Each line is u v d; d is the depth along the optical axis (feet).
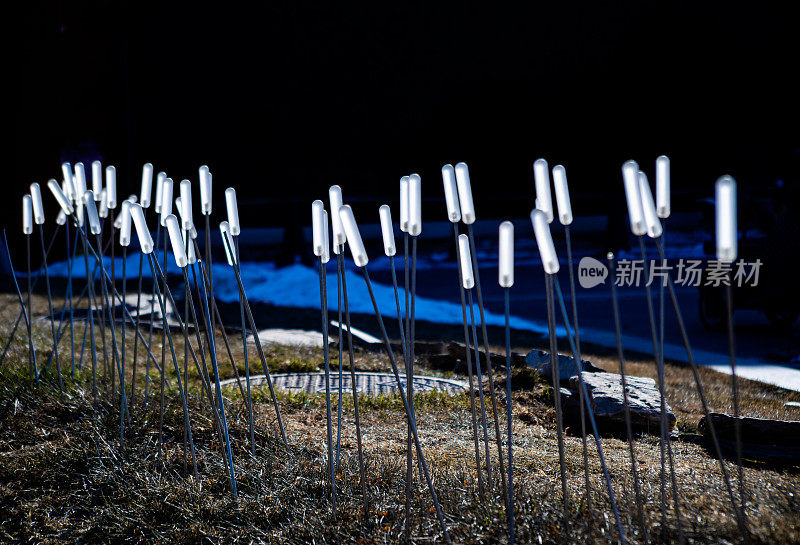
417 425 18.75
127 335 30.81
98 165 18.42
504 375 24.93
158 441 15.53
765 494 12.69
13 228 64.03
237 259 14.89
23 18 66.54
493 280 67.62
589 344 38.37
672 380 27.71
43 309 37.83
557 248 88.12
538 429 18.71
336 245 12.50
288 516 12.53
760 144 85.87
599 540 10.94
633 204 10.48
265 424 16.61
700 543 10.75
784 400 25.88
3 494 13.61
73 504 13.38
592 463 14.80
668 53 88.38
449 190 12.01
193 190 69.67
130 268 56.80
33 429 16.22
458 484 13.25
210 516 12.65
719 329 43.16
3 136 65.77
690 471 14.34
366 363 28.27
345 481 13.53
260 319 40.73
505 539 11.23
